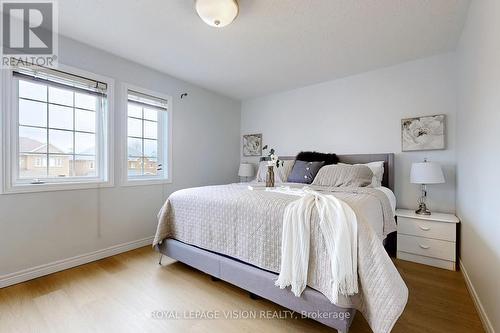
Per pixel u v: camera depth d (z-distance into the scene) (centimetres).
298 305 133
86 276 203
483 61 150
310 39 226
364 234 122
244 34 217
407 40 228
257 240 156
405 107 278
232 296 171
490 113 138
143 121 295
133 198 276
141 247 280
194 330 137
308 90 360
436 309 156
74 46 226
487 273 141
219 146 399
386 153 289
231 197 181
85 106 242
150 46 240
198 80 337
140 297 170
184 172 339
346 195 184
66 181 227
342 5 177
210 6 164
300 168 300
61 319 146
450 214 245
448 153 253
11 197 191
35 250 203
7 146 189
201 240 192
